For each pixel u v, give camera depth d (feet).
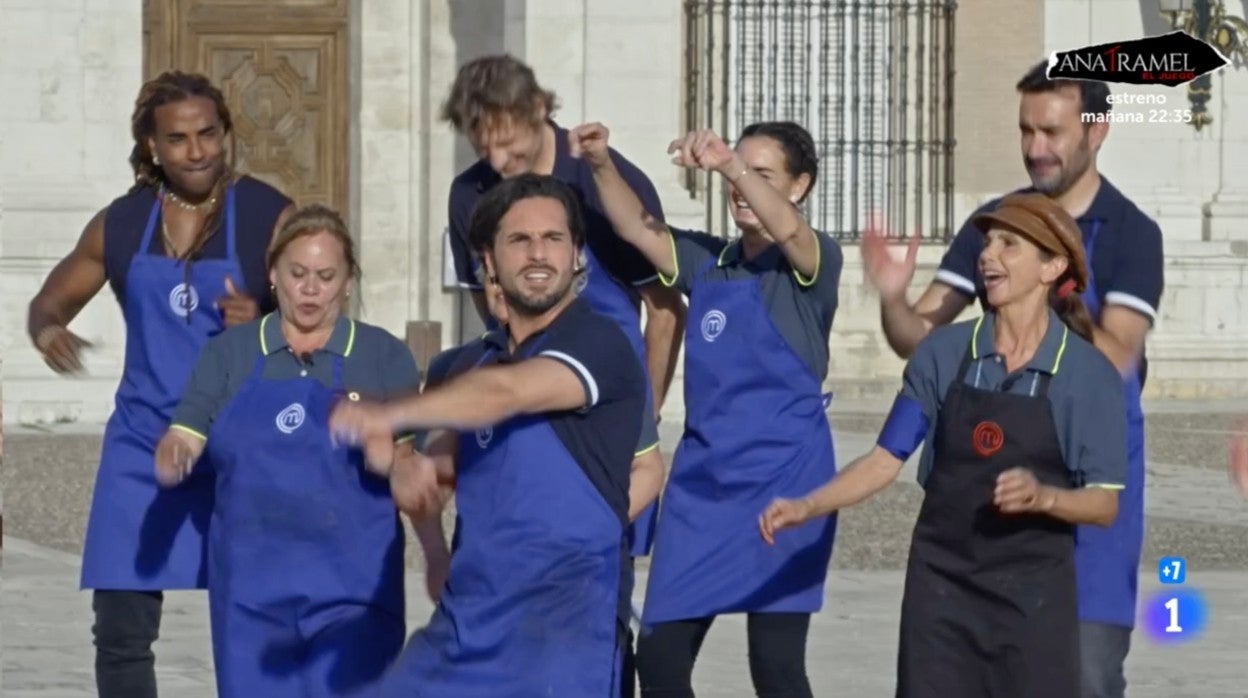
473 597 34.58
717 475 42.42
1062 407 36.60
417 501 35.70
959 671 37.06
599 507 34.53
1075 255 37.04
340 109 131.44
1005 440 36.52
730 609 42.11
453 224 45.75
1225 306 134.41
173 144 42.57
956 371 37.47
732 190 43.04
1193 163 136.26
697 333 43.04
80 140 114.83
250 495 38.55
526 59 118.11
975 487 36.73
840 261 42.93
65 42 114.52
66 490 87.76
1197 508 86.74
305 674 38.91
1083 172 40.45
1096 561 39.09
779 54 130.11
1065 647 36.65
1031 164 40.40
